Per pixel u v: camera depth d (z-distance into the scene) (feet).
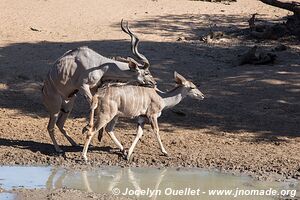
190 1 224.53
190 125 113.91
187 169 92.68
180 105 122.93
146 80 95.81
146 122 98.12
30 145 102.01
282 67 141.28
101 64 96.53
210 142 104.99
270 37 167.22
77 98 127.75
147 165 93.91
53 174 89.56
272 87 129.70
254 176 90.02
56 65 97.60
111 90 93.15
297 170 92.48
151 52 152.66
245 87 130.41
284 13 207.21
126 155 95.61
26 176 88.58
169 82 134.62
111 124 96.32
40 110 123.03
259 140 106.63
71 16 195.42
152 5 215.10
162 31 178.70
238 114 118.83
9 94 130.52
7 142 103.19
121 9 207.21
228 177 89.45
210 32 169.07
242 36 171.73
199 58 149.59
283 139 107.14
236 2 226.79
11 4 208.95
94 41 163.84
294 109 120.26
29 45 160.04
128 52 152.97
